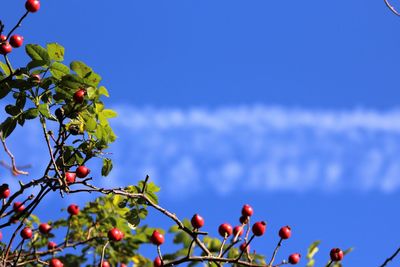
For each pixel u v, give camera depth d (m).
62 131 6.85
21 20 6.81
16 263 7.70
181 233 8.80
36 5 6.78
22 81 6.69
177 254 8.77
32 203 7.16
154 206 7.23
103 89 6.77
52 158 6.86
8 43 6.80
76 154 7.05
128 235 9.09
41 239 9.39
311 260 8.04
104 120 6.89
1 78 6.79
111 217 8.91
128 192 7.44
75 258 9.12
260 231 7.04
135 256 9.59
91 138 7.03
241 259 8.43
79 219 9.35
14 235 7.44
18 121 6.79
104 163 7.07
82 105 6.82
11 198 7.12
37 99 6.77
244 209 7.48
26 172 7.14
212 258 7.09
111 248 9.21
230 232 7.30
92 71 6.71
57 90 6.80
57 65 6.67
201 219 7.16
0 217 7.18
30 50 6.64
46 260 8.83
